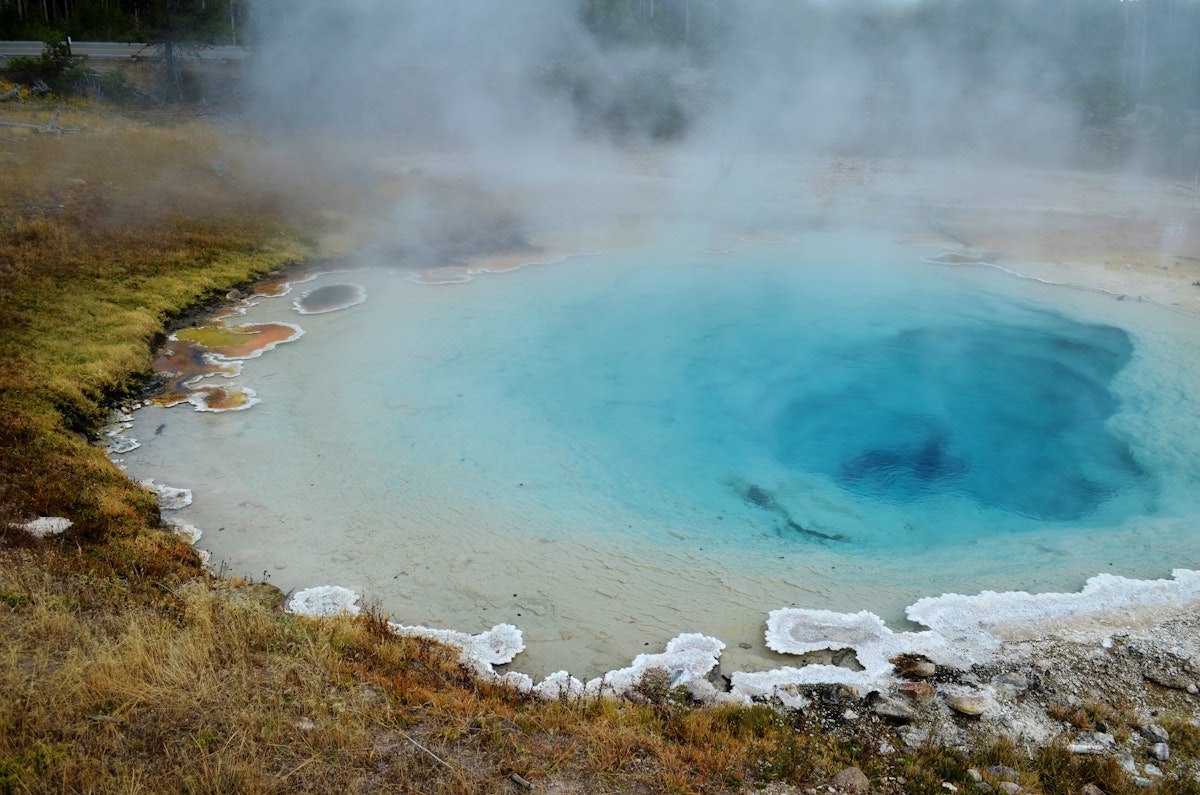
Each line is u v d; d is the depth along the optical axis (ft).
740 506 28.22
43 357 33.45
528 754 15.39
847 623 21.88
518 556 24.66
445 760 14.92
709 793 14.94
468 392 35.70
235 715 14.94
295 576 23.18
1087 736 17.84
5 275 39.63
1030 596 23.06
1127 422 34.78
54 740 13.83
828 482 30.14
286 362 37.63
